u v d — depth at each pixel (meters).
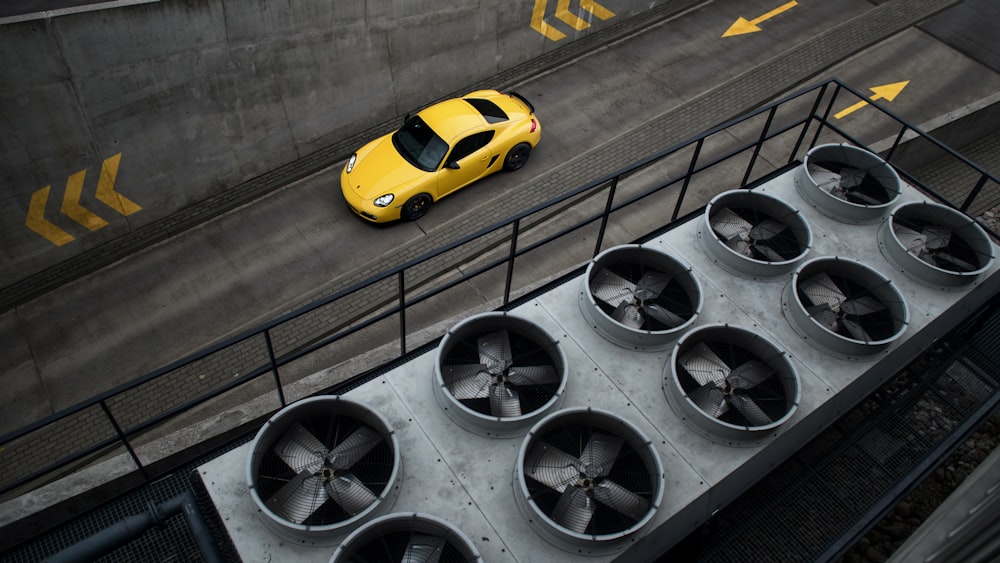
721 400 6.70
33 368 13.46
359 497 5.96
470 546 5.55
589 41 20.81
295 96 16.14
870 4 22.20
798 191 8.95
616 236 15.48
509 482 6.25
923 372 9.37
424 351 7.76
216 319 14.18
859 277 7.79
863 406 9.26
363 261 15.13
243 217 15.97
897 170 9.38
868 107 18.64
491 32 18.69
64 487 9.70
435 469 6.29
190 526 6.02
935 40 20.88
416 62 17.77
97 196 14.67
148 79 13.87
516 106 16.66
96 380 13.29
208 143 15.51
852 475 8.49
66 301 14.45
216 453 7.45
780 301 7.73
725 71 19.86
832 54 20.36
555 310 7.52
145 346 13.78
